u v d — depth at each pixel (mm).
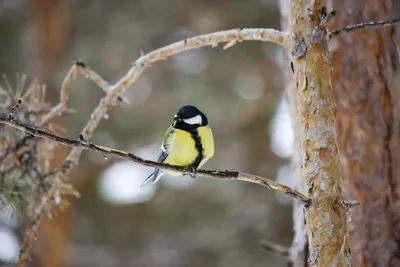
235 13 16031
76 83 16219
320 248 4535
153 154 17969
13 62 17094
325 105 4695
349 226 6766
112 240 19297
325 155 4633
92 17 17125
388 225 6766
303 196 4629
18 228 13617
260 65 16766
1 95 6684
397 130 7074
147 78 17109
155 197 19000
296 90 4848
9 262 13305
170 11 16391
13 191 6484
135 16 16859
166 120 17297
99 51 16953
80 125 16656
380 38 7188
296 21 4801
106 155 4730
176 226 18906
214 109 17125
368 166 6863
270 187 4711
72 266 18172
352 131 6930
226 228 17281
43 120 6668
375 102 7008
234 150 17609
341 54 7055
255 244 16844
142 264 18312
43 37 16391
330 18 4629
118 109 17219
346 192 6824
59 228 15688
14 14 17156
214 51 16781
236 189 17578
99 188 19156
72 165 6570
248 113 17094
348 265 4559
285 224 16641
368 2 7191
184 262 17922
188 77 17109
